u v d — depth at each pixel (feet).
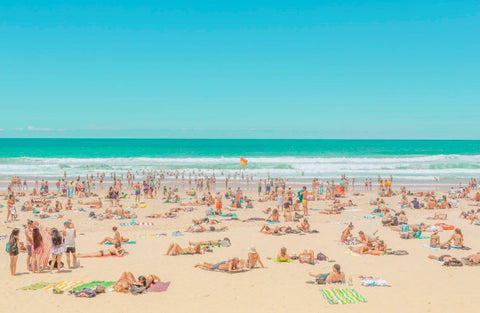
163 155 386.93
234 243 62.39
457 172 207.21
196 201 106.22
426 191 134.51
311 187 151.23
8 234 69.67
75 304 35.65
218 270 46.93
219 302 36.78
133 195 126.62
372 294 39.01
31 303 35.65
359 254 55.36
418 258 53.16
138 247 59.31
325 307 35.53
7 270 45.57
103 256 53.47
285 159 275.59
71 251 46.93
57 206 93.61
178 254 54.90
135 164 242.37
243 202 110.42
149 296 38.14
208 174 192.03
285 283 42.39
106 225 78.59
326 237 66.95
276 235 68.54
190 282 42.63
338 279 42.52
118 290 39.17
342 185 132.87
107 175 187.11
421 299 37.60
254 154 405.80
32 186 150.71
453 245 59.57
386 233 70.95
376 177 185.47
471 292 39.55
